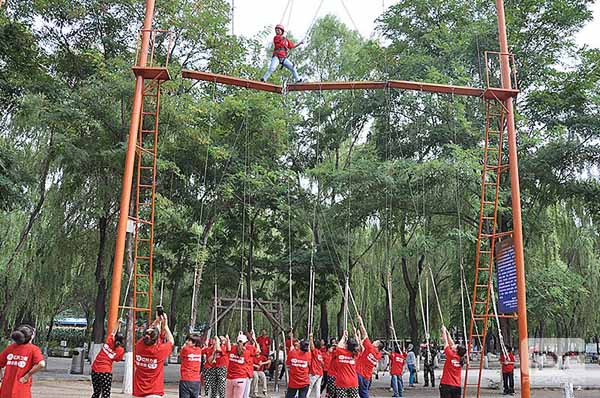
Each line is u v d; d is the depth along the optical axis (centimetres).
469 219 2581
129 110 2317
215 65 2639
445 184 2431
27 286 2739
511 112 1552
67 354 4384
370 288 3152
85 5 2527
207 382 1519
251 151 2703
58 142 2319
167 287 3322
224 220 2983
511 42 2564
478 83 2605
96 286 3098
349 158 2964
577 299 2788
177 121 2269
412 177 2405
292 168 3111
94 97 2286
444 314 3488
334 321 3747
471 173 2256
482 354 1519
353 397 1199
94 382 1245
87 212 2675
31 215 2592
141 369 955
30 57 1877
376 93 2717
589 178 2541
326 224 2758
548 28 2708
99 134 2405
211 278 2803
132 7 2556
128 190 1410
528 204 2647
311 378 1678
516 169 1527
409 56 2678
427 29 2834
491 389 2430
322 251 2856
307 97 3095
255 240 3005
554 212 2806
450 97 2494
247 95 2528
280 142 2688
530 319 2694
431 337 4166
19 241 2616
